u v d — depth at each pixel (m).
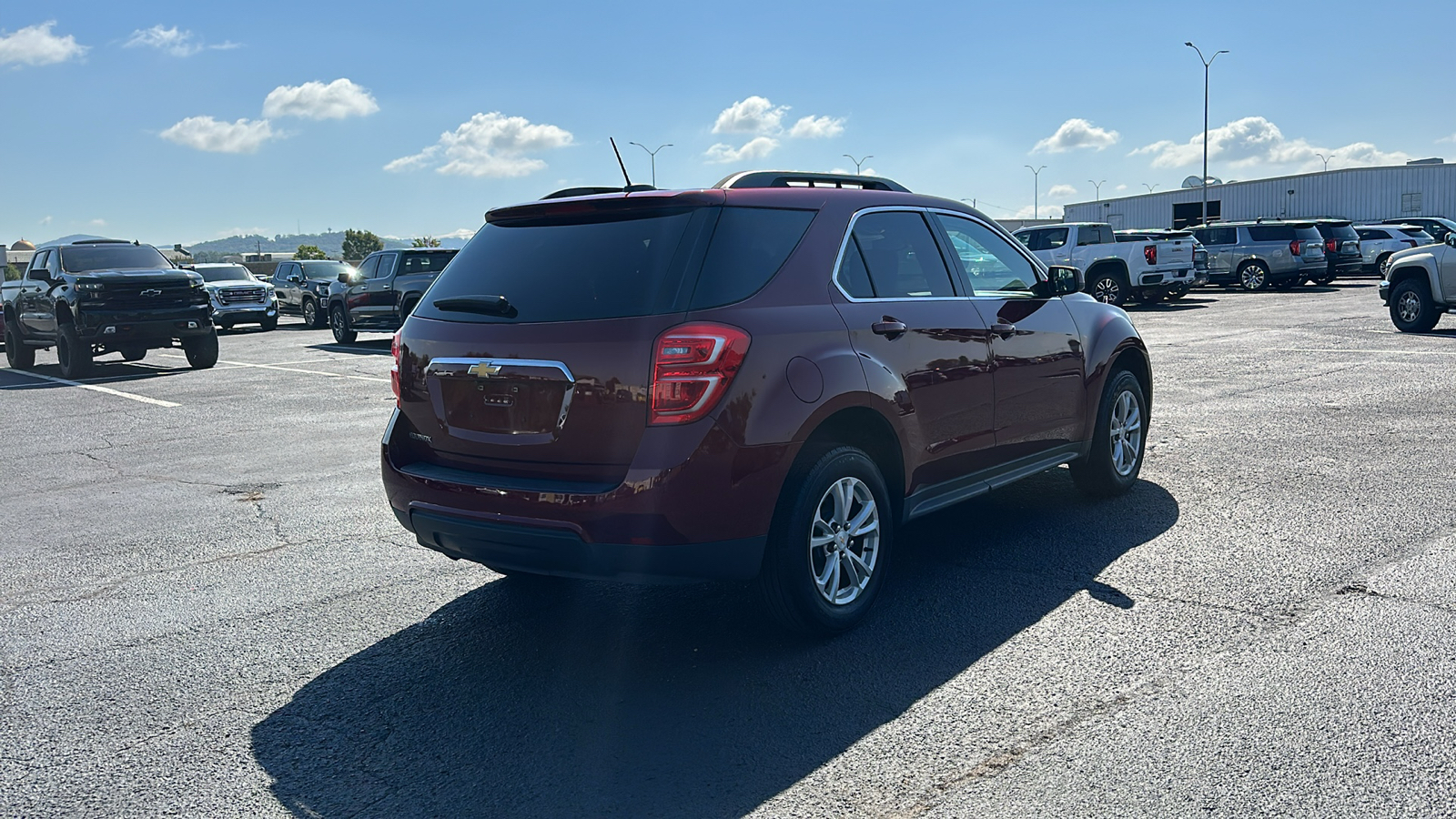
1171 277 23.88
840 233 4.35
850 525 4.21
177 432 10.22
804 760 3.20
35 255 18.08
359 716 3.65
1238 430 8.20
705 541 3.72
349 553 5.68
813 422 3.90
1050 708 3.46
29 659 4.29
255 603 4.89
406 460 4.33
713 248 3.86
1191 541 5.25
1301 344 14.59
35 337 17.88
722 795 3.01
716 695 3.69
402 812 2.99
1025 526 5.65
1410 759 3.01
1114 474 6.05
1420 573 4.60
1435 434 7.75
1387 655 3.73
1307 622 4.09
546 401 3.84
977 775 3.05
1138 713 3.38
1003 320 5.05
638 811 2.94
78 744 3.50
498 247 4.25
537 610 4.68
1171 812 2.79
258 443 9.38
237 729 3.58
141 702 3.83
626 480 3.65
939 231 4.95
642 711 3.60
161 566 5.56
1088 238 24.61
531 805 3.00
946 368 4.61
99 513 6.88
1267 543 5.14
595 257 3.94
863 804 2.92
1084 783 2.97
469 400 4.05
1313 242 28.28
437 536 4.14
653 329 3.68
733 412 3.70
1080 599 4.48
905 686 3.69
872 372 4.18
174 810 3.05
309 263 30.75
